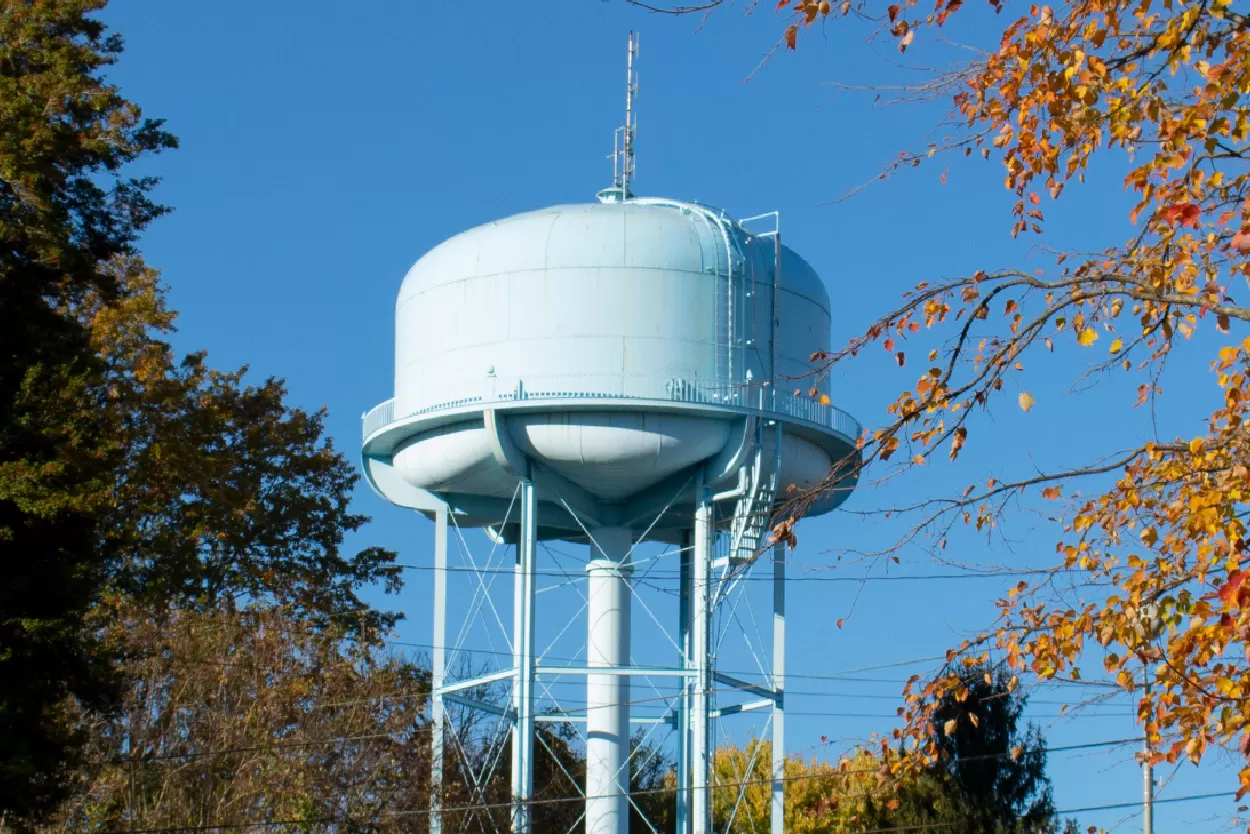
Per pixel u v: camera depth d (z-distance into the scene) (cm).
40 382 2850
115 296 3372
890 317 1486
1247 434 1405
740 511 4475
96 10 3909
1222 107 1364
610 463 4431
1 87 3161
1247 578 1296
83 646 2970
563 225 4509
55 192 3294
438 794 4562
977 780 5097
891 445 1477
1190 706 1400
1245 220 1377
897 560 1509
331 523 5378
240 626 4562
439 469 4616
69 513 2791
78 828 3928
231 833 4009
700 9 1361
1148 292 1418
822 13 1370
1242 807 1453
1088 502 1513
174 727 4244
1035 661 1453
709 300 4456
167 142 3703
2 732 2638
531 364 4422
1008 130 1449
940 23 1393
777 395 4459
